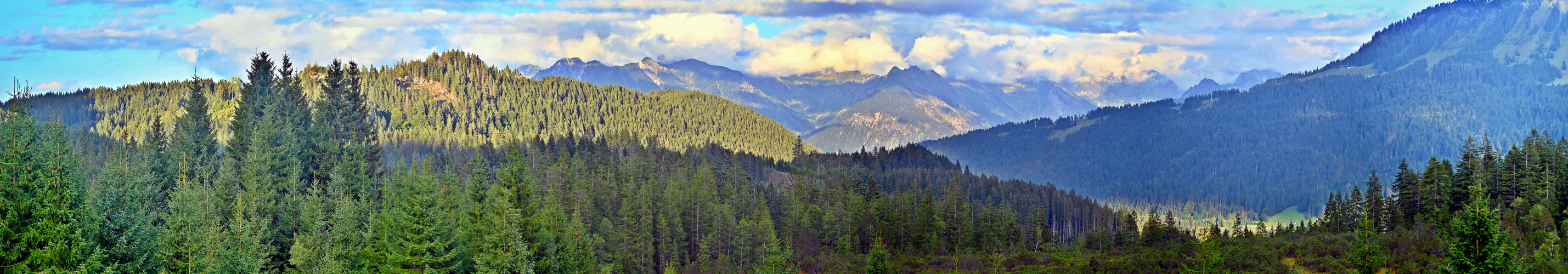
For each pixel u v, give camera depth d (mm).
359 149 95812
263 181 78500
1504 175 110875
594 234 108062
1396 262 68625
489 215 63250
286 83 110875
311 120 106625
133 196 45500
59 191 39719
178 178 88000
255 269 55469
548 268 63562
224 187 79188
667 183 181375
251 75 107312
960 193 186875
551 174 154375
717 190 182125
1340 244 78562
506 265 58844
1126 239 147500
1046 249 134750
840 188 193875
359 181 90750
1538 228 84750
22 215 39188
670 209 140625
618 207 137500
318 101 101938
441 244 58250
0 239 38188
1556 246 66000
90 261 39906
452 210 69812
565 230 68125
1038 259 103188
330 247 63875
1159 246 104188
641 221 128750
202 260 50156
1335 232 119750
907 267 108750
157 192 75812
